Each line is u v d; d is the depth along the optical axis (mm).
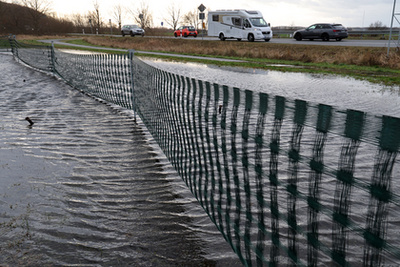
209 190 3510
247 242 2521
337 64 21672
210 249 2947
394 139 1278
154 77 5508
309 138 2270
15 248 2914
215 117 2955
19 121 7328
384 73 17328
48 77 14812
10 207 3590
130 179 4457
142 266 2730
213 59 25422
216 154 3027
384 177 1346
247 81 14492
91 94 10562
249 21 35125
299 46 29141
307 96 11211
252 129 2672
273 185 2111
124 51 32875
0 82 13133
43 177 4391
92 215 3508
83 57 10906
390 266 1719
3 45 33344
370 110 9148
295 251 1970
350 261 2494
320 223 2951
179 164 4273
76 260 2783
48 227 3242
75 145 5793
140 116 7227
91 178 4438
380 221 1384
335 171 1604
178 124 4172
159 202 3834
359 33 40750
